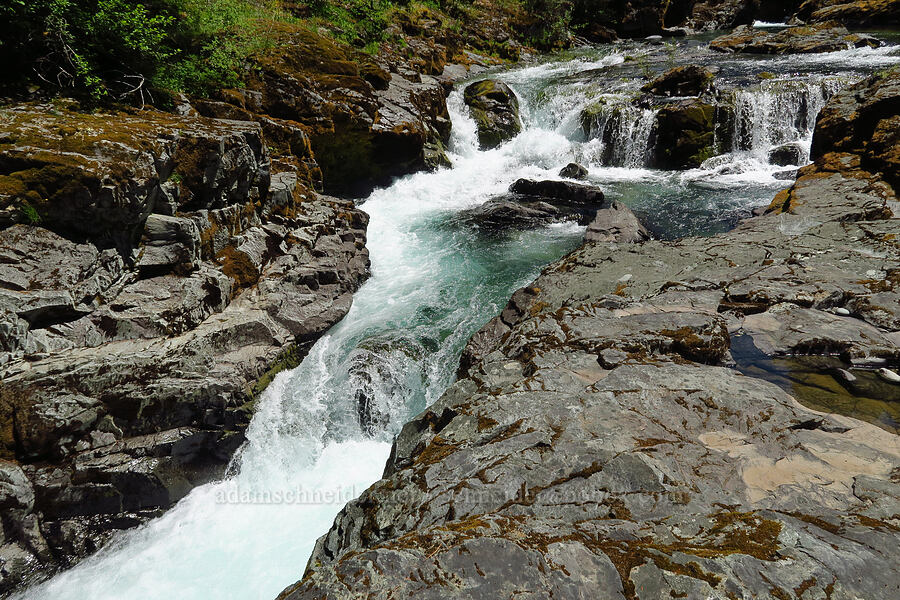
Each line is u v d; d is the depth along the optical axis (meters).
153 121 7.50
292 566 5.03
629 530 2.95
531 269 9.56
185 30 10.51
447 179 14.54
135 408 5.66
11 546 5.08
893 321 5.49
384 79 14.75
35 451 5.22
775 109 14.37
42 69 7.54
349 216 10.48
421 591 2.48
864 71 15.55
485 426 4.20
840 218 7.91
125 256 6.41
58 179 5.64
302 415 6.58
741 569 2.55
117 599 4.89
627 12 30.27
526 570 2.58
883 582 2.49
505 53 25.62
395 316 8.26
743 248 7.46
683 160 14.90
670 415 4.16
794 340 5.36
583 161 15.99
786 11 30.88
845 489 3.32
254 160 8.20
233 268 7.57
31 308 5.35
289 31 13.40
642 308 6.15
